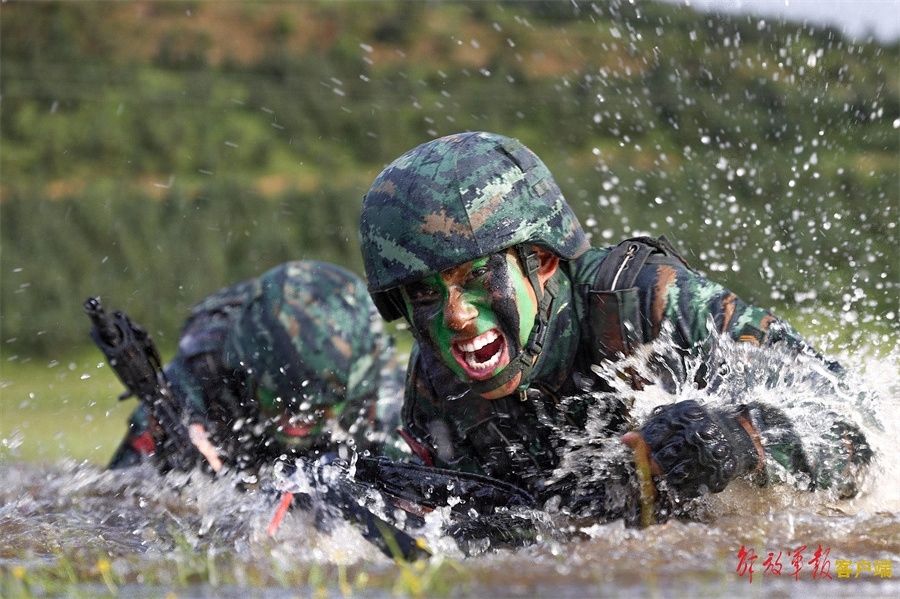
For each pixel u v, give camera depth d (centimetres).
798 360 827
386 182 837
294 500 832
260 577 710
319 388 1188
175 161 8125
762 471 767
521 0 9544
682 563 702
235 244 5628
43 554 846
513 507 839
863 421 845
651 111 6247
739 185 4553
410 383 943
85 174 7919
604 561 711
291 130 8381
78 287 5259
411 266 812
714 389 796
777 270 1872
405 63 9288
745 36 5834
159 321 5325
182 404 1232
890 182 4434
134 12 9869
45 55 9175
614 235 4509
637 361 833
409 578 655
